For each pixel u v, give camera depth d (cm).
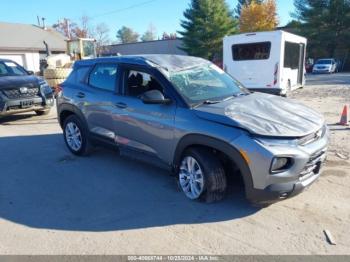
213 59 4306
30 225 373
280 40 1238
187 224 363
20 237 349
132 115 472
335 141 661
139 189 458
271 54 1267
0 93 899
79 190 462
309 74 3241
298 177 356
